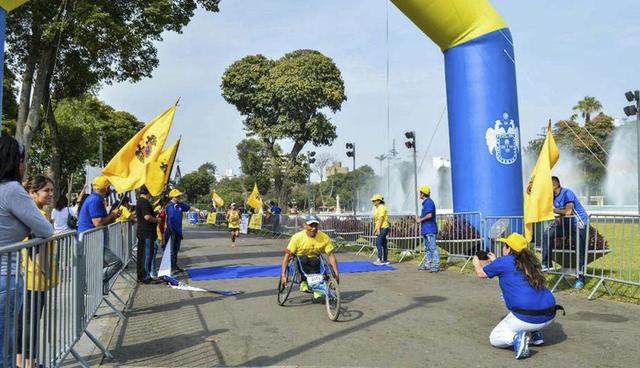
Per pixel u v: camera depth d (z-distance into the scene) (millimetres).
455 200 12875
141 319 7051
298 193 82062
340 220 17734
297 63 35031
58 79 23047
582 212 8508
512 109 12438
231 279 10820
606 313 6895
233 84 36219
